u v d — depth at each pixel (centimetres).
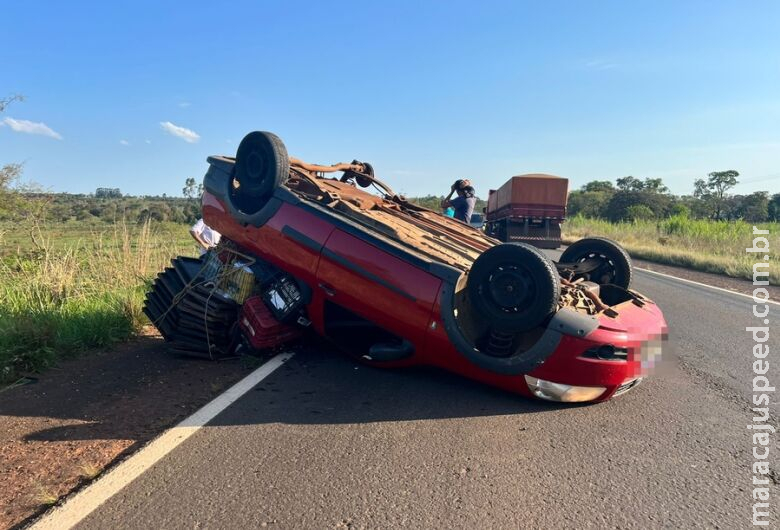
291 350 576
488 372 432
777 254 1989
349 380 491
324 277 484
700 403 461
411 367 494
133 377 493
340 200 533
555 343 408
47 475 312
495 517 281
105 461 330
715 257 1852
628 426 406
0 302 670
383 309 457
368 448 356
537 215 2428
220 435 370
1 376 471
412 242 480
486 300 417
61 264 789
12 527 261
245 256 570
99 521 267
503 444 368
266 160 521
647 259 2042
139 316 684
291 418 402
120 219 1041
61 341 554
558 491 309
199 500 288
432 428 391
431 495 300
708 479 329
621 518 285
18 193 956
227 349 557
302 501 290
